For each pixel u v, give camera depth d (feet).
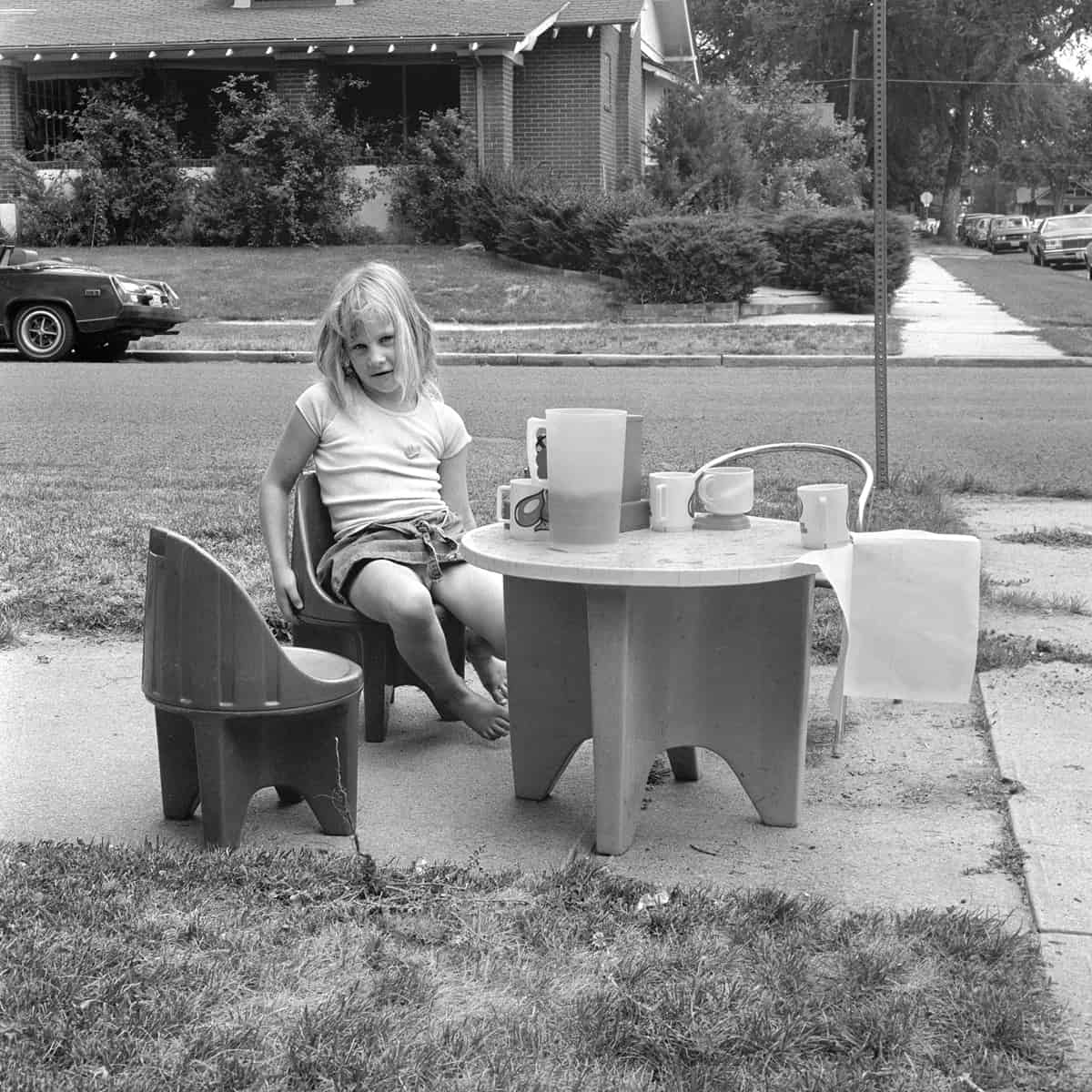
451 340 60.70
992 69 204.13
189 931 8.79
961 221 226.79
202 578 9.95
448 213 87.04
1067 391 46.85
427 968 8.41
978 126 217.36
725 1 212.02
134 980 8.09
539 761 11.50
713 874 10.11
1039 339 63.21
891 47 203.00
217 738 10.17
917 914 9.09
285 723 10.60
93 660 15.42
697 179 86.84
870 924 8.99
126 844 10.49
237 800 10.39
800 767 10.91
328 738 10.66
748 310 73.26
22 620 16.66
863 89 203.92
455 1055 7.46
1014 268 129.49
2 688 14.44
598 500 10.47
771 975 8.28
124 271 77.30
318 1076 7.24
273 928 8.89
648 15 107.65
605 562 9.86
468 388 47.55
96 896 9.27
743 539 10.91
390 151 88.99
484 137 87.15
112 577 18.31
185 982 8.13
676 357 56.70
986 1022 7.77
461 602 12.70
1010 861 10.23
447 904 9.32
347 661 11.04
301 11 90.74
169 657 10.16
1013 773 11.90
